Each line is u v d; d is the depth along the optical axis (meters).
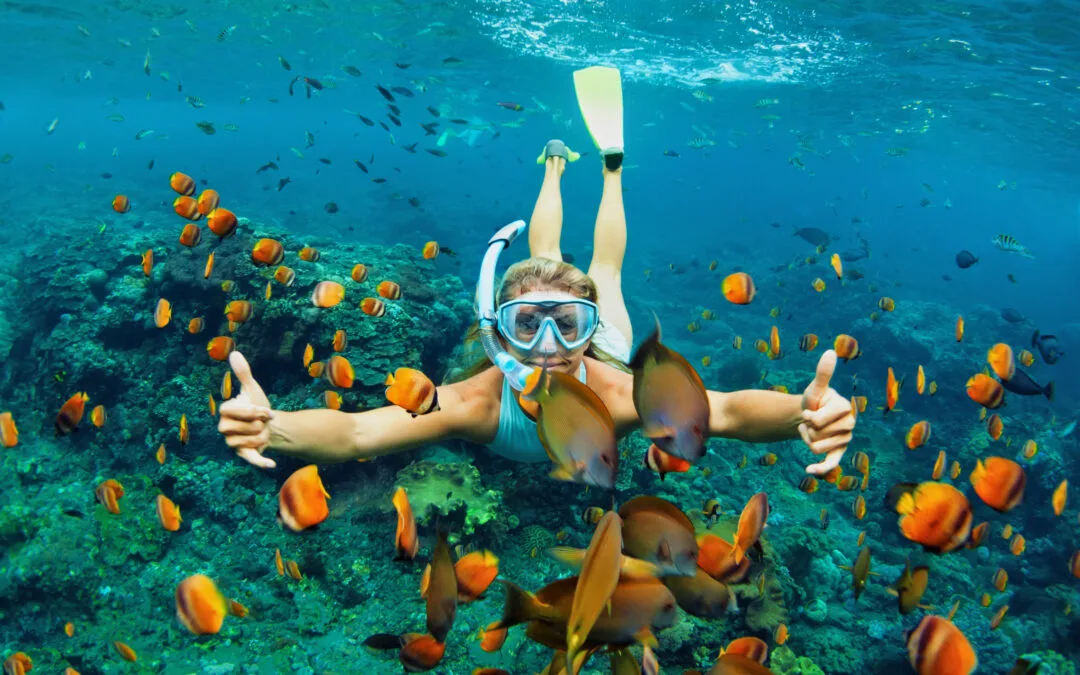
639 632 1.46
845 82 26.66
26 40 32.03
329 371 4.77
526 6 21.16
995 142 36.88
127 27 27.94
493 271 2.56
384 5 22.31
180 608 2.49
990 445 13.84
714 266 13.94
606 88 4.81
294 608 7.29
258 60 36.00
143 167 53.81
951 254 76.44
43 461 9.45
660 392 1.40
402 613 7.08
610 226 4.39
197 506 8.53
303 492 1.84
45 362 10.44
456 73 36.06
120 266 11.63
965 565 11.17
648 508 1.54
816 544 8.77
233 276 9.66
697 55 25.50
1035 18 16.06
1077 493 12.37
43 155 60.88
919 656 1.80
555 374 1.40
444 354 10.33
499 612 7.32
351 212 37.69
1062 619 9.50
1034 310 49.72
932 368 18.64
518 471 8.51
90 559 7.62
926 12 16.83
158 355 9.98
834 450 1.78
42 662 6.77
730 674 1.67
